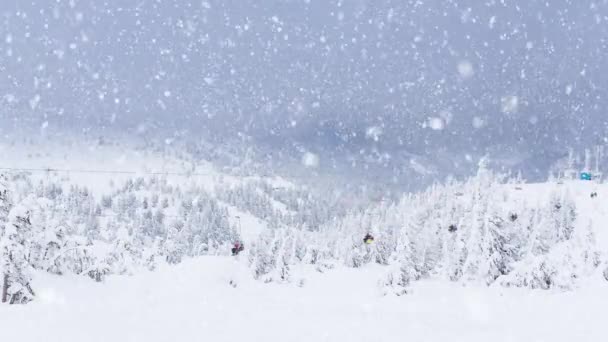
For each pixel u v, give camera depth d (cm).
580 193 9312
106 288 2391
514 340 1084
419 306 2123
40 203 2891
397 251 3161
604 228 6594
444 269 3641
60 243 2848
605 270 2478
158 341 1028
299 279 3575
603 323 1264
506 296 2384
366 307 2075
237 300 1998
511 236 3669
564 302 1781
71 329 1127
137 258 4116
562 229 6412
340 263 5247
